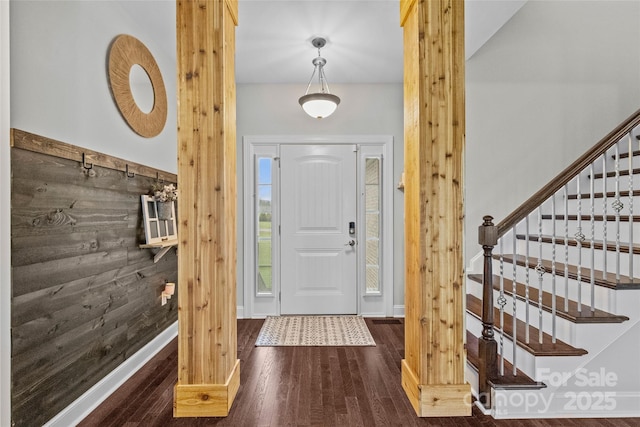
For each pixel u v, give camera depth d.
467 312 2.62
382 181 3.79
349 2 2.33
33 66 1.62
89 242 1.98
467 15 2.45
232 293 2.09
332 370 2.49
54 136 1.74
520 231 3.09
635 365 1.98
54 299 1.72
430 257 1.91
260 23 2.58
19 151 1.51
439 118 1.91
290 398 2.10
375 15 2.48
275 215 3.79
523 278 2.67
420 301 1.91
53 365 1.71
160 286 2.86
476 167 3.24
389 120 3.78
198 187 1.90
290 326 3.44
